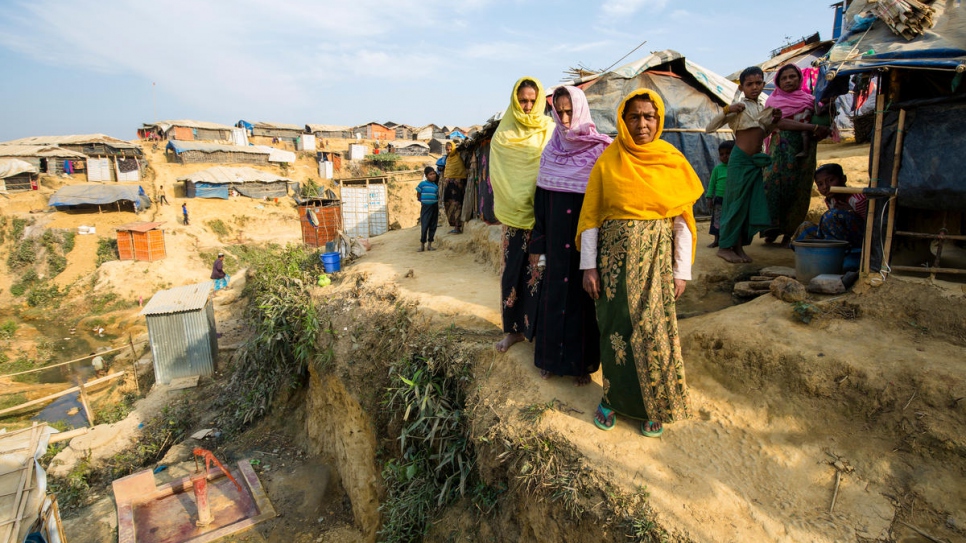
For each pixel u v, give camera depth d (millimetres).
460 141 10641
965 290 3246
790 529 2578
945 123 3215
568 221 3500
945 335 3156
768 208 5359
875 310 3477
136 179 36406
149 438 9922
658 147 2994
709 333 3854
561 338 3658
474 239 9359
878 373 3049
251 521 6602
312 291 8812
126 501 6961
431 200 10250
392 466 5172
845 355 3217
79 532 7352
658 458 3105
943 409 2793
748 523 2639
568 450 3299
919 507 2576
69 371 17359
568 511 3096
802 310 3654
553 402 3691
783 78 5207
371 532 6082
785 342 3475
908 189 3400
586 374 3814
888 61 3227
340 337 6961
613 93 8164
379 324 6473
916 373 2951
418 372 4836
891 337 3283
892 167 3482
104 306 23719
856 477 2793
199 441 9086
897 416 2914
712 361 3750
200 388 11773
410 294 6555
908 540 2467
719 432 3248
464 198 11031
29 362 18422
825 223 4359
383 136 61875
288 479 7441
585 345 3676
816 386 3211
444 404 4590
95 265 26625
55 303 24359
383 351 6094
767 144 7797
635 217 3021
